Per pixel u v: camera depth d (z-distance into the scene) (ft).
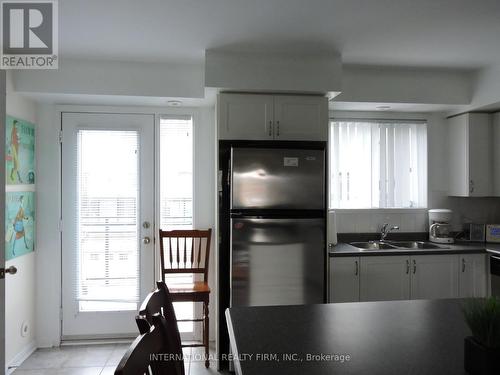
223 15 7.26
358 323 4.71
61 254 10.76
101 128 10.84
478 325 3.31
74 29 7.83
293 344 4.05
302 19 7.46
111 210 10.92
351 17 7.38
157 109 11.12
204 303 9.73
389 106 11.15
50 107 10.65
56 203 10.66
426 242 11.80
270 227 9.37
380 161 12.03
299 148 9.55
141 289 11.01
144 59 9.68
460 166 11.75
